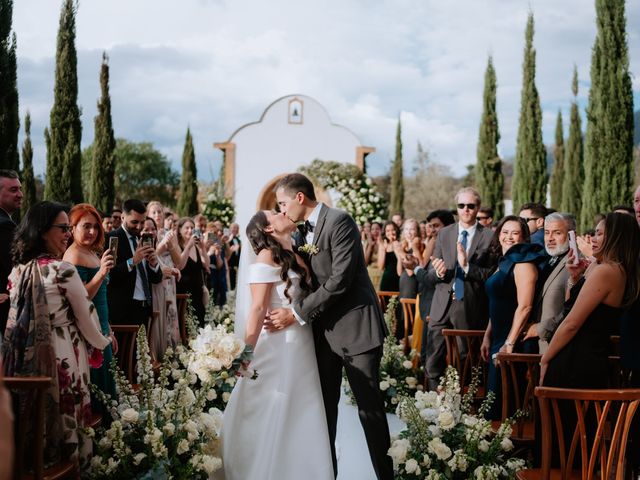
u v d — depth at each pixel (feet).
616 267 10.48
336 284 11.88
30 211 11.28
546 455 9.51
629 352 11.24
